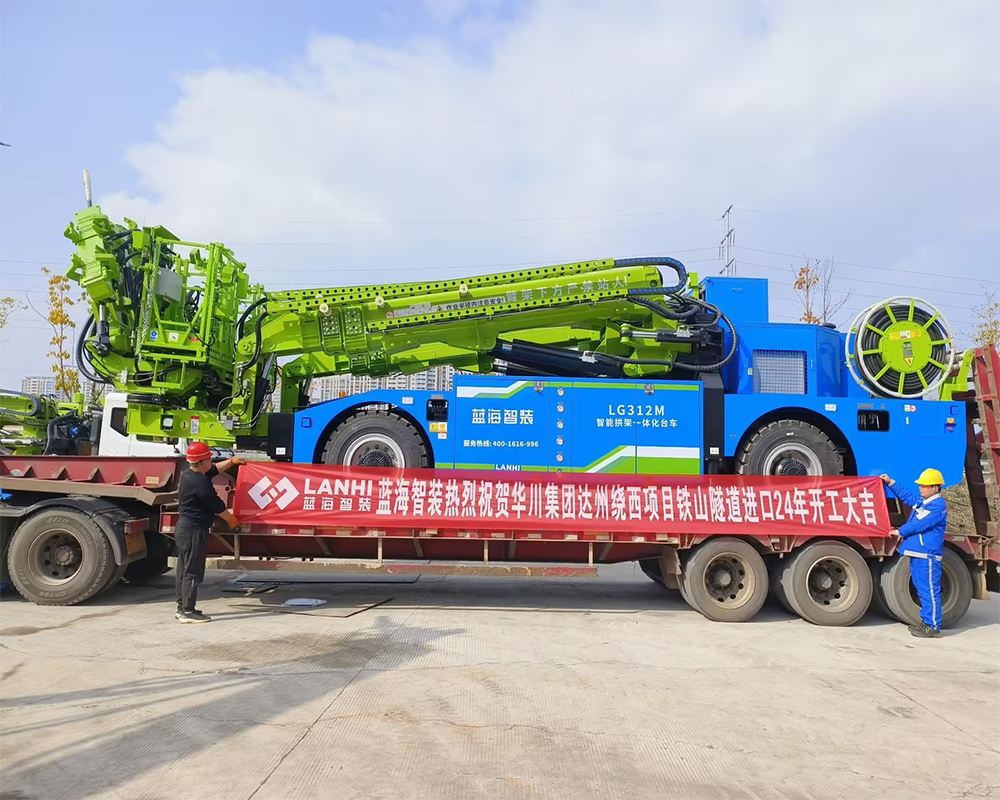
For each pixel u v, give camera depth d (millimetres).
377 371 9328
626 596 8812
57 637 6023
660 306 8359
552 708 4641
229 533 7430
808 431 7918
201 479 6785
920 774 3863
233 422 8391
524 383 7891
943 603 7562
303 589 8562
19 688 4758
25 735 3988
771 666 5789
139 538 7684
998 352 7863
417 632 6465
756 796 3551
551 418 7859
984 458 8172
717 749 4094
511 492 7516
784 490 7539
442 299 8422
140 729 4098
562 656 5840
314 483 7477
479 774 3668
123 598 7750
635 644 6328
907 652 6445
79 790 3375
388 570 7387
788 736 4320
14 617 6754
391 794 3422
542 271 8594
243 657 5535
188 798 3326
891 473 7926
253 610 7266
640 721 4473
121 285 8289
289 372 9320
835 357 8773
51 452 9984
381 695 4766
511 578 9977
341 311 8484
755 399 7992
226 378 8875
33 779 3475
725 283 8742
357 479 7504
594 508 7492
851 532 7484
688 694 5016
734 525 7453
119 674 5074
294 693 4758
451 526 7402
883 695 5156
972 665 6047
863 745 4230
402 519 7414
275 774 3588
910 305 8141
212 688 4812
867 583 7441
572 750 4004
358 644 5996
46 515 7273
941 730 4504
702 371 8297
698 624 7246
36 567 7266
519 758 3873
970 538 7777
